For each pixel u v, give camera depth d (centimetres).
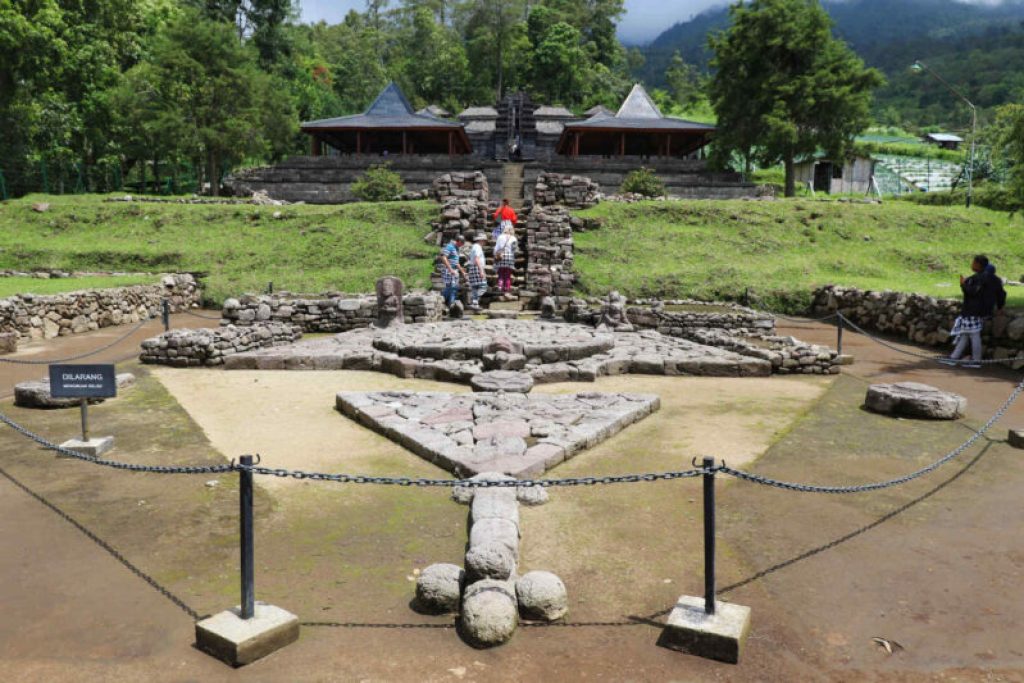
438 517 516
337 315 1513
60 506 528
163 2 4403
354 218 2277
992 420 589
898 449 684
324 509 529
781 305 1769
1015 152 1275
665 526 502
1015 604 394
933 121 12375
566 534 488
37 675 326
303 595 403
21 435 710
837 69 3284
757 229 2220
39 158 3206
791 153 3347
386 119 4125
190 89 3303
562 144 4506
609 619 380
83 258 2050
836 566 439
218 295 1856
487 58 7606
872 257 2061
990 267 1094
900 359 1210
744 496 560
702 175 3566
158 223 2298
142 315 1680
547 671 334
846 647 352
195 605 389
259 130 3553
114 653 345
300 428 757
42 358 1163
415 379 1034
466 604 363
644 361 1088
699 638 346
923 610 387
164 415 797
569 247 1978
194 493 557
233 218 2323
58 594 400
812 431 748
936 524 505
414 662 340
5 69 2872
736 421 794
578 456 660
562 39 7350
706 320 1463
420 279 1869
